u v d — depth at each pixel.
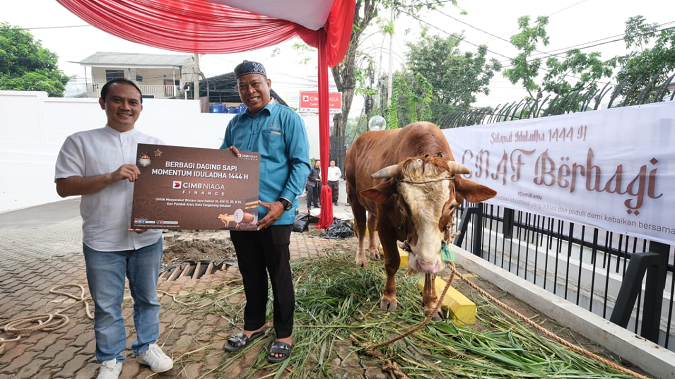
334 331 3.08
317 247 5.97
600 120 3.41
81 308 3.66
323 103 4.72
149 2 3.78
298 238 6.68
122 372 2.55
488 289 4.21
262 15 4.10
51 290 4.10
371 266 4.78
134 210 2.21
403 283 4.07
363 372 2.58
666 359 2.56
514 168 4.66
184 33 4.36
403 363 2.66
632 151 3.12
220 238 6.15
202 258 5.55
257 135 2.67
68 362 2.69
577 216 3.72
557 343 2.98
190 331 3.14
